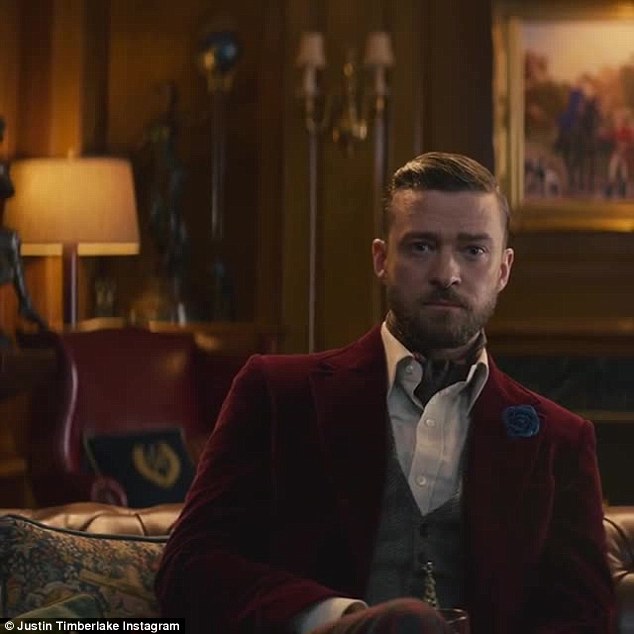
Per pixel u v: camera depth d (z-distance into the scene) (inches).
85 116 428.8
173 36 448.8
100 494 311.4
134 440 332.2
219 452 136.8
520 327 444.8
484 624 132.2
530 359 448.5
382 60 430.9
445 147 458.9
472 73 459.2
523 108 456.4
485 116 459.2
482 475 135.6
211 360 361.4
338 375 138.6
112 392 339.3
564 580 135.6
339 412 136.2
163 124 433.4
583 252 460.4
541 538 135.5
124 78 445.7
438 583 133.8
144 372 348.2
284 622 118.1
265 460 136.2
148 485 324.8
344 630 101.0
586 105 456.8
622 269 460.4
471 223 131.2
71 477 317.4
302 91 436.1
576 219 456.8
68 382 332.2
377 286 451.2
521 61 456.4
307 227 450.9
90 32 433.1
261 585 122.8
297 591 120.4
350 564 132.2
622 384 446.6
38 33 414.6
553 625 132.8
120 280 440.5
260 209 451.2
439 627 98.8
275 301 451.5
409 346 137.7
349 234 451.5
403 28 453.7
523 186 457.1
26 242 371.2
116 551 144.2
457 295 131.6
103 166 373.4
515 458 136.8
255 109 452.8
